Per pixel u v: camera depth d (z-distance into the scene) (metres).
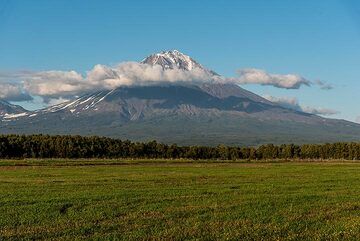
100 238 27.92
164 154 144.12
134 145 144.75
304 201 42.78
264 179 65.19
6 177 67.50
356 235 29.33
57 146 135.25
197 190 50.53
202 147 145.50
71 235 28.77
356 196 46.47
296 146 151.88
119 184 57.47
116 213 36.03
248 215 35.47
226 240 27.78
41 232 29.41
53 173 74.94
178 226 31.44
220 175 71.94
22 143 132.75
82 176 69.56
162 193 47.75
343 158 147.88
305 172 79.38
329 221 33.75
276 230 30.44
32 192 48.53
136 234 28.95
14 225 31.48
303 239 28.47
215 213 36.12
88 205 39.88
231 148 146.12
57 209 37.72
